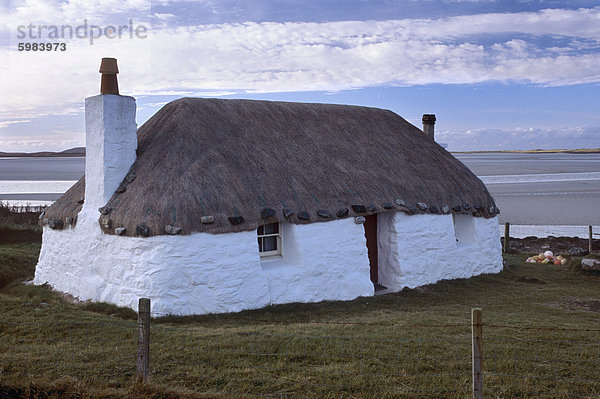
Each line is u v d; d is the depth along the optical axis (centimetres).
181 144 1285
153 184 1202
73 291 1310
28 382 641
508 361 759
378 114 1872
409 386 664
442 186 1634
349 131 1675
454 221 1734
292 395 633
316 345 824
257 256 1212
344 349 805
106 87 1268
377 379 682
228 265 1165
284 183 1331
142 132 1462
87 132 1297
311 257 1301
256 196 1255
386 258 1506
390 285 1495
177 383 662
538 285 1568
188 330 916
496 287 1534
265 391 645
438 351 805
